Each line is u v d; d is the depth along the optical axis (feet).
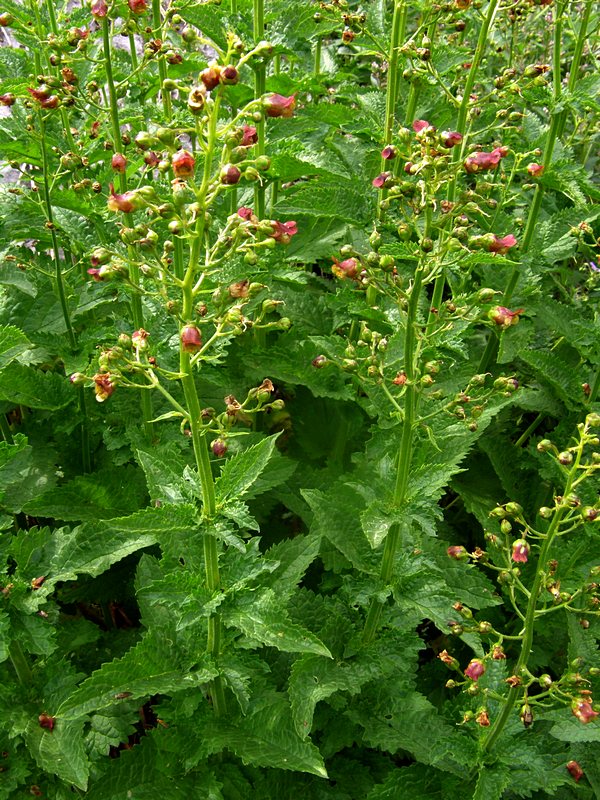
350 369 1.39
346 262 1.28
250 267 1.22
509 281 2.11
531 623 1.26
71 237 1.98
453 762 1.48
